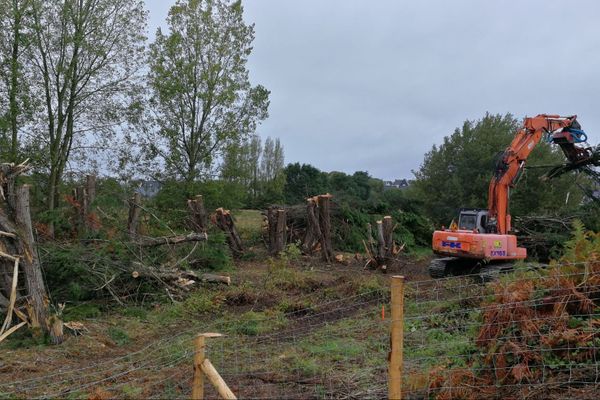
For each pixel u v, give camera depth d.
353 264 17.91
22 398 5.64
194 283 11.86
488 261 13.78
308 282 13.26
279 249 18.30
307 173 45.91
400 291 4.05
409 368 5.97
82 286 10.25
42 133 18.80
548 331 5.27
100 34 18.81
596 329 5.16
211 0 24.81
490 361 5.25
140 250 11.52
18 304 8.48
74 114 19.34
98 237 11.45
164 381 5.99
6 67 17.84
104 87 19.45
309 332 8.71
